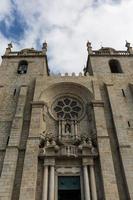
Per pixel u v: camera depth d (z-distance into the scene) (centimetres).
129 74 3869
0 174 2419
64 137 2833
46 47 4600
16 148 2552
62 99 3441
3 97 3397
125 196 2255
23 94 3294
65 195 2619
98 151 2556
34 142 2609
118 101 3322
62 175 2470
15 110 3172
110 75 3825
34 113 2962
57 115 3228
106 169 2373
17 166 2459
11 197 2197
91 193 2270
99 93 3303
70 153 2564
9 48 4553
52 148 2619
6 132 2864
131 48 4575
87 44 4731
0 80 3716
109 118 3014
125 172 2367
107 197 2152
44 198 2208
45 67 4262
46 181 2341
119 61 4247
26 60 4222
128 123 2998
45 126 3008
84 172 2423
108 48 4641
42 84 3456
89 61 4341
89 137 2823
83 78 3597
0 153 2611
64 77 3606
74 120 3058
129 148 2589
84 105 3297
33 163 2403
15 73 3888
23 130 2834
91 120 3027
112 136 2800
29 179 2273
